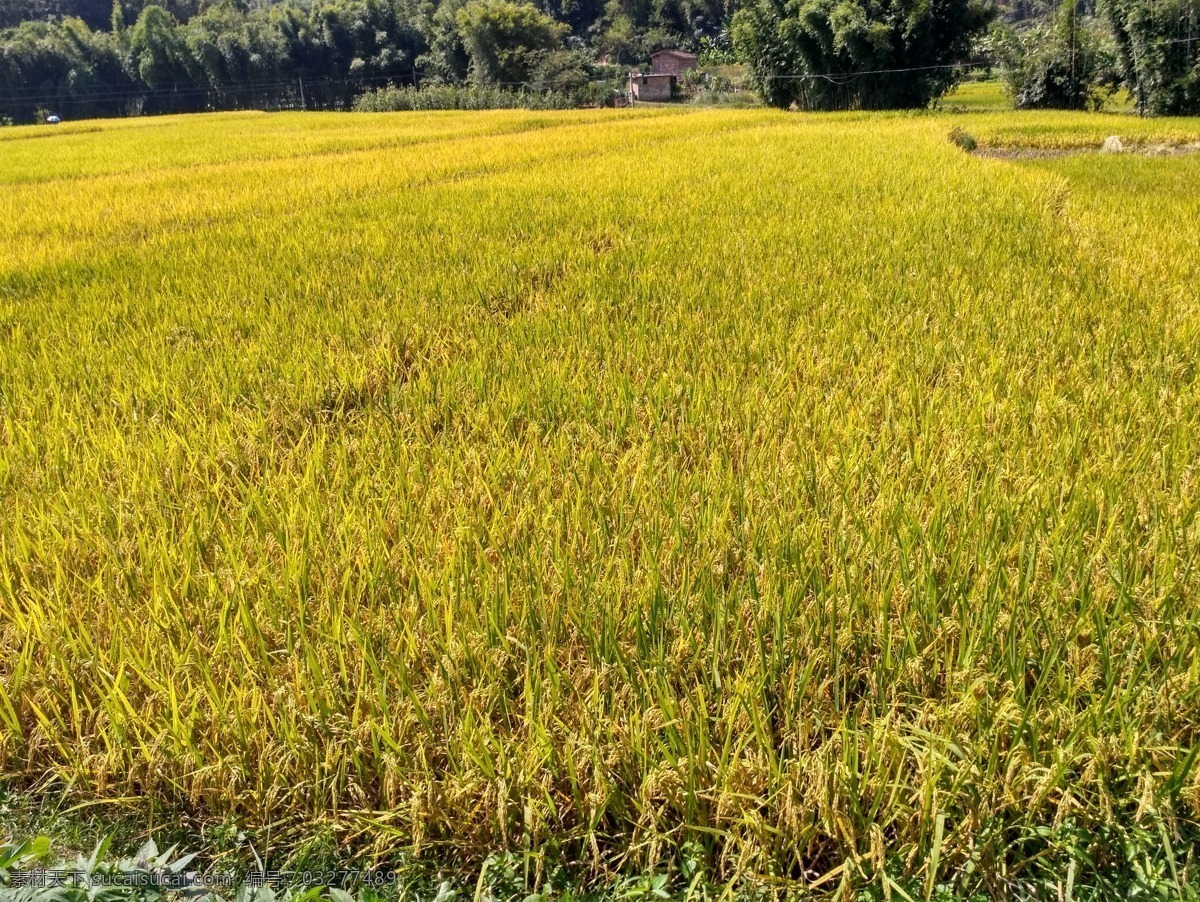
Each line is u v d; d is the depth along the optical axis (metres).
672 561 2.30
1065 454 2.75
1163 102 20.88
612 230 6.90
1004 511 2.38
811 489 2.67
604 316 4.58
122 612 2.20
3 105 64.81
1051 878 1.55
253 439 3.24
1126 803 1.62
